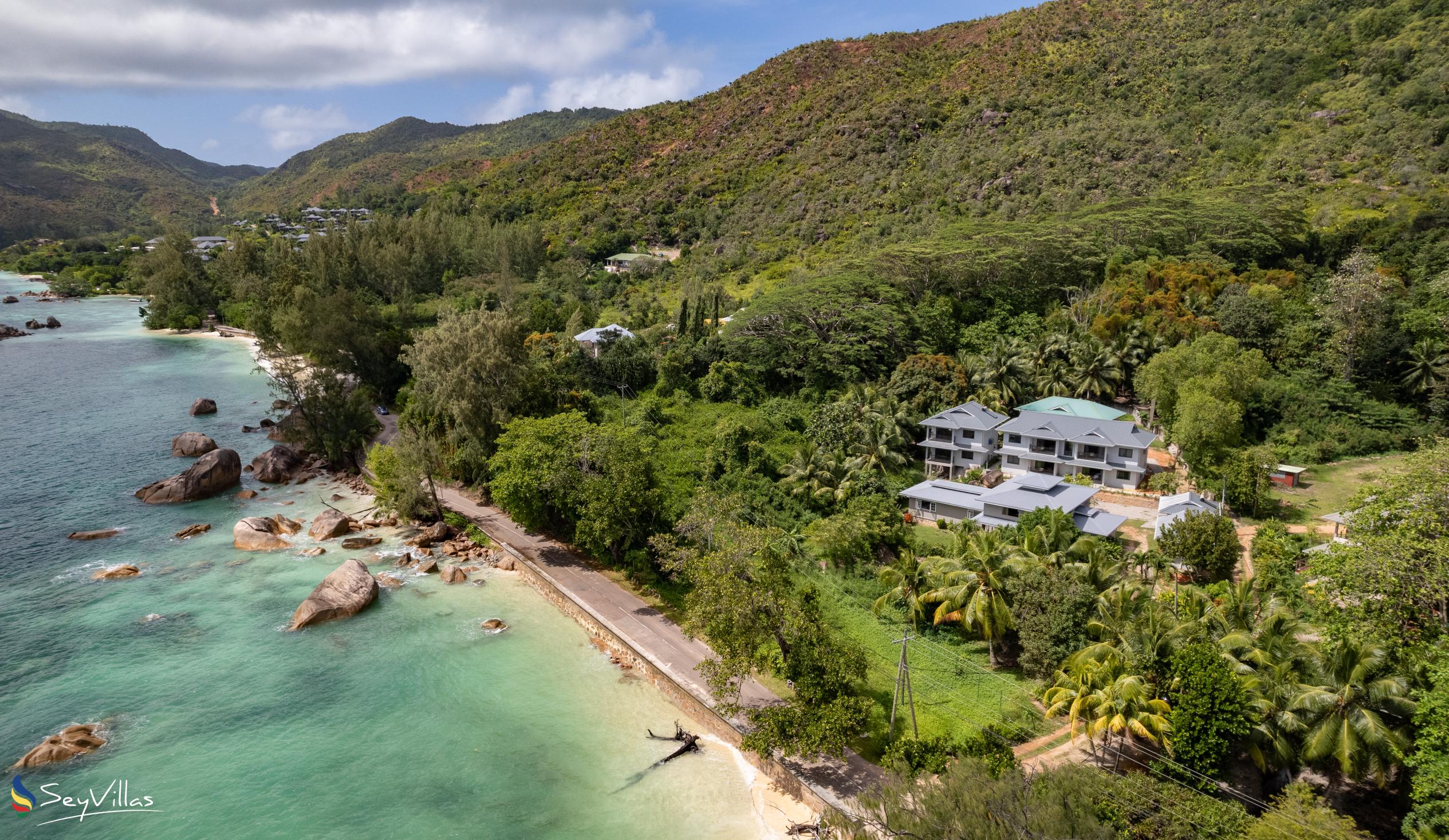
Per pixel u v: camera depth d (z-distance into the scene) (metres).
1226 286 97.81
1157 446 83.56
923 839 28.41
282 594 59.84
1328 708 33.69
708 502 58.09
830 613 54.53
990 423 78.06
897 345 94.88
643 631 53.38
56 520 72.69
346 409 89.12
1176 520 56.88
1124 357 89.19
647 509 61.75
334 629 55.16
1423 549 35.22
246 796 38.84
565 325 132.62
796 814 38.38
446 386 75.50
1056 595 45.00
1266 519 63.72
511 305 144.38
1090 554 49.25
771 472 75.06
